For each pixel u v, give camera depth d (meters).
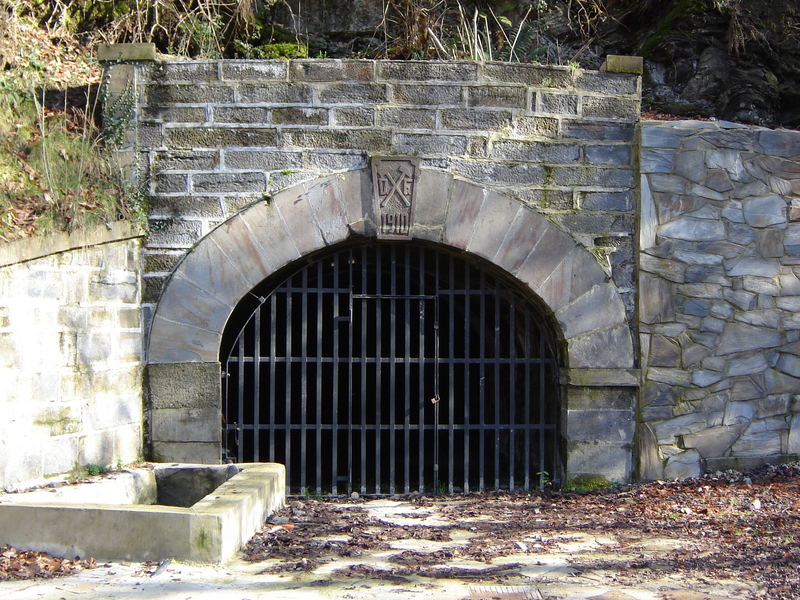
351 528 6.16
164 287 7.53
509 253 7.68
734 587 4.55
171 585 4.51
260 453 9.61
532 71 7.76
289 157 7.62
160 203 7.58
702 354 7.74
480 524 6.40
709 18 10.82
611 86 7.82
